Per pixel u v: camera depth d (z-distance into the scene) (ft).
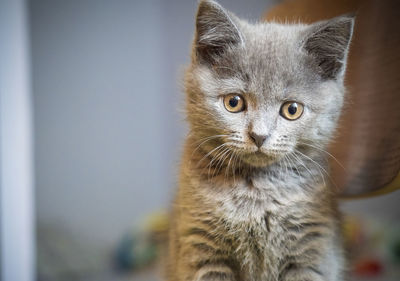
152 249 2.09
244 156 1.07
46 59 2.17
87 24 2.22
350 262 1.25
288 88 1.06
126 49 2.29
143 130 2.36
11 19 1.59
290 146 1.07
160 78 2.33
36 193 2.19
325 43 1.08
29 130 1.72
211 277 1.09
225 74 1.09
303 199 1.09
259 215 1.08
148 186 2.40
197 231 1.10
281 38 1.10
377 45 1.14
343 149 1.20
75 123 2.25
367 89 1.16
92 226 2.29
